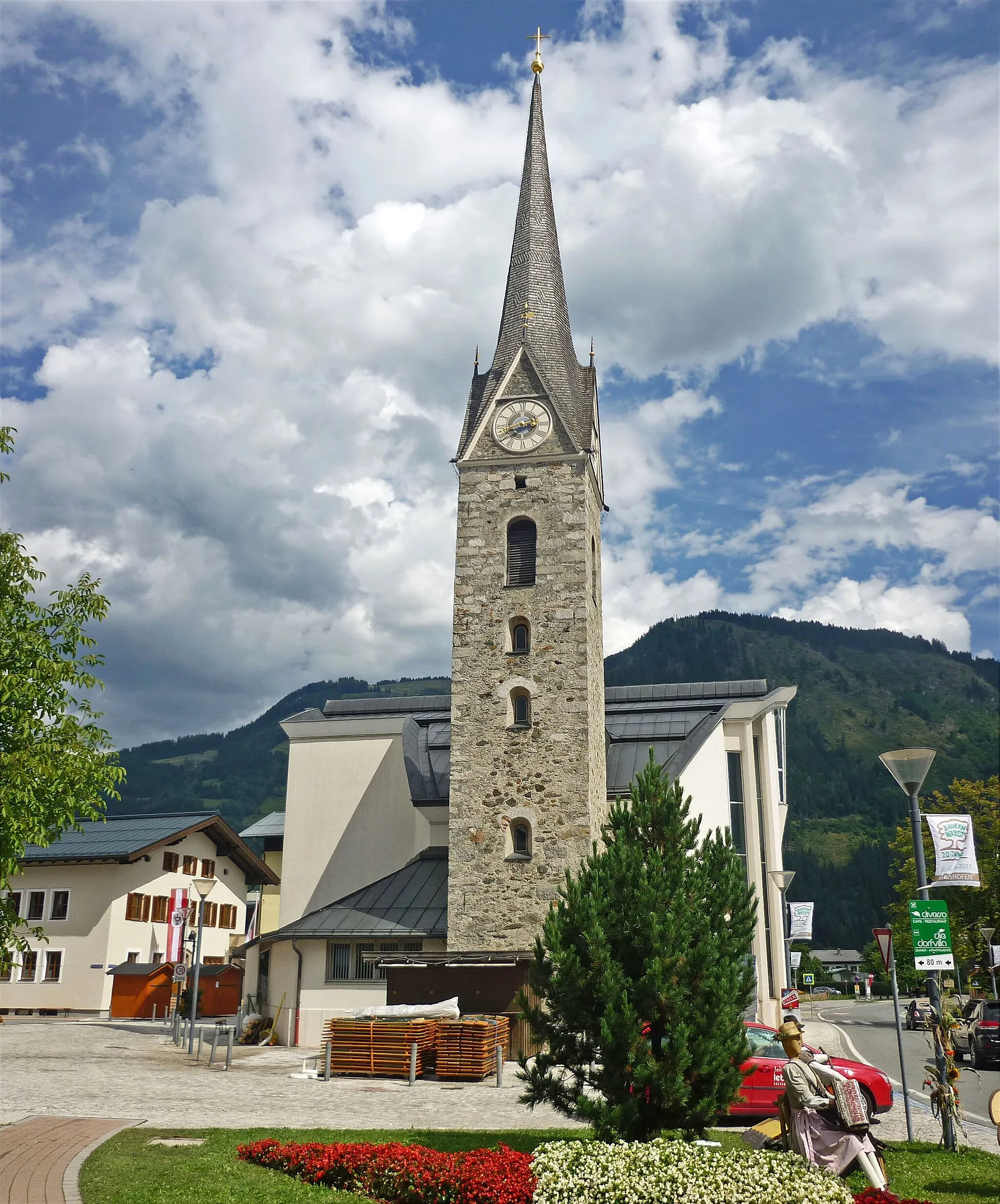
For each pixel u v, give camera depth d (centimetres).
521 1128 2044
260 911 6756
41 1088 2539
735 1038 1669
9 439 1862
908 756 2028
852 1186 1518
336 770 4794
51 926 5850
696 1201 1262
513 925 3678
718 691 5331
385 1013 3083
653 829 1847
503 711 3881
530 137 4959
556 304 4531
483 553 4072
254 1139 1830
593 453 4403
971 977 7156
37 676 1784
